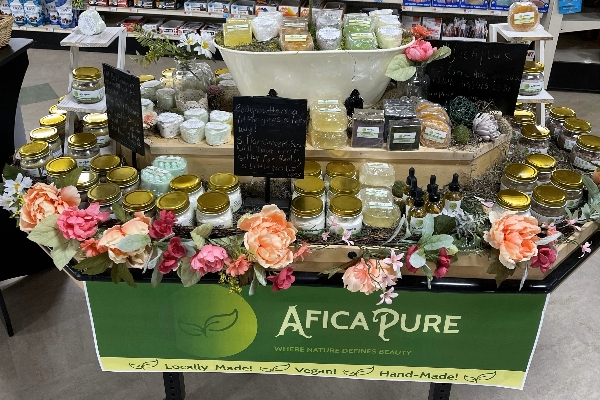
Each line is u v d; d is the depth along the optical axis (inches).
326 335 72.1
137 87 69.1
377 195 70.5
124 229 60.1
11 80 107.0
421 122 75.3
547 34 94.3
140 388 95.3
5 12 230.1
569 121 88.7
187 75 86.5
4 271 111.8
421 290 66.7
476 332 70.6
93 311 70.5
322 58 75.3
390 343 72.5
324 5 209.3
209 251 59.3
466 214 66.9
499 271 62.7
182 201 66.6
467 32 203.9
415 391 95.8
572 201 72.5
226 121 79.4
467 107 79.6
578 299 114.6
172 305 69.4
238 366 75.5
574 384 96.2
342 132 74.2
